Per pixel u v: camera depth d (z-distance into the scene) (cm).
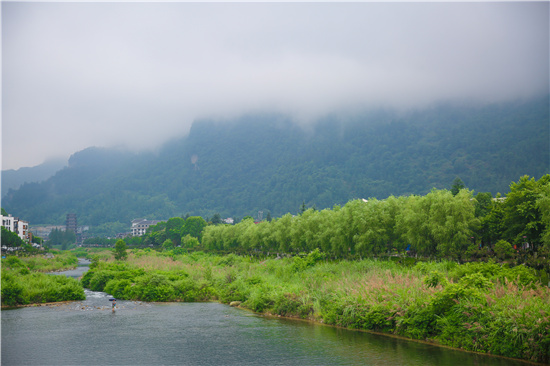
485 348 3450
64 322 4903
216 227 16988
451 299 3866
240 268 9200
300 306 5272
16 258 11150
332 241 8644
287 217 11700
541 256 6059
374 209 8338
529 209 6334
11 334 4300
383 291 4528
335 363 3256
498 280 4269
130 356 3500
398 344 3803
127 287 6962
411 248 8150
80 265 14775
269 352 3594
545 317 3161
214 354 3550
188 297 6788
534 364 3105
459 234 6706
